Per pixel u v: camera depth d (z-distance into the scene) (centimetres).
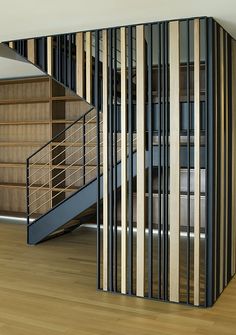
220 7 345
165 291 387
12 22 392
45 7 350
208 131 371
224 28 405
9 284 433
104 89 411
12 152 808
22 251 566
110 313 360
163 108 384
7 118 810
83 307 373
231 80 438
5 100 767
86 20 385
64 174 752
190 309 370
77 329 328
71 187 717
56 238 644
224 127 411
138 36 392
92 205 555
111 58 407
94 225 725
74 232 687
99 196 421
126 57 402
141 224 396
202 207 621
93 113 733
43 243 612
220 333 323
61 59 443
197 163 371
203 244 584
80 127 741
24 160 796
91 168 734
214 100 373
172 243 383
